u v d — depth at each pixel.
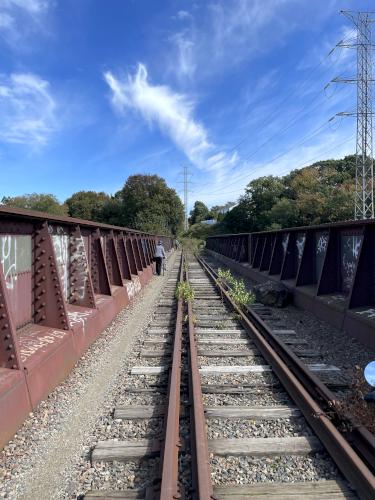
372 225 9.15
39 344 6.04
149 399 5.71
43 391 5.59
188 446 4.34
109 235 13.31
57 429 4.87
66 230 8.90
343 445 4.00
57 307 6.96
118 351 8.05
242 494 3.52
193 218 139.62
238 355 7.62
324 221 46.06
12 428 4.62
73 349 7.02
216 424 4.88
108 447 4.31
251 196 65.62
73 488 3.77
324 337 8.87
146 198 75.75
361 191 46.03
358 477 3.62
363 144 42.72
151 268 24.20
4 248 5.73
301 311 11.93
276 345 8.19
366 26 43.22
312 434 4.59
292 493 3.53
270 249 19.16
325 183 60.22
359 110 42.91
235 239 30.58
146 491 3.60
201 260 35.38
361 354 7.56
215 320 10.66
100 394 5.93
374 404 4.60
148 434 4.71
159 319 10.94
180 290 14.14
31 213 6.00
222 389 5.96
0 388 4.46
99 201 86.88
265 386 6.09
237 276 23.31
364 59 43.25
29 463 4.17
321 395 5.45
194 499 3.48
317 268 13.09
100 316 9.37
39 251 6.89
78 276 9.22
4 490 3.75
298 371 6.64
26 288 6.55
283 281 14.95
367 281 9.25
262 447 4.27
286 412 5.10
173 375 5.95
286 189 62.81
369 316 8.31
